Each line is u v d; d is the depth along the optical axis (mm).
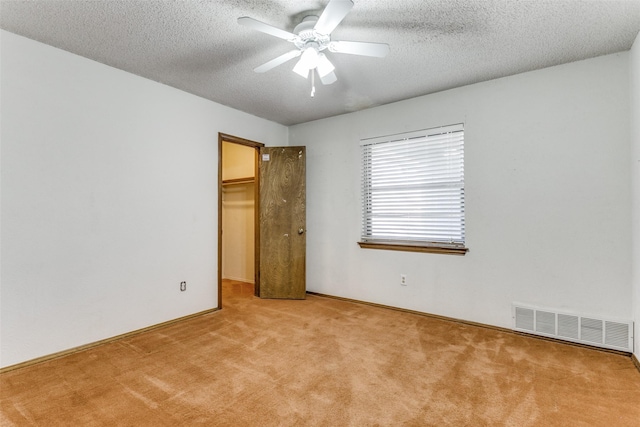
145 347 2572
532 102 2789
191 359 2354
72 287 2486
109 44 2375
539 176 2756
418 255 3404
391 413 1711
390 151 3637
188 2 1890
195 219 3389
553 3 1890
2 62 2174
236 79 2992
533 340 2689
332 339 2723
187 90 3260
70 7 1938
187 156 3312
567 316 2623
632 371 2145
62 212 2438
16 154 2227
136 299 2883
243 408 1757
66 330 2449
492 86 2975
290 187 4117
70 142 2482
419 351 2479
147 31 2203
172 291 3170
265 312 3498
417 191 3445
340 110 3873
